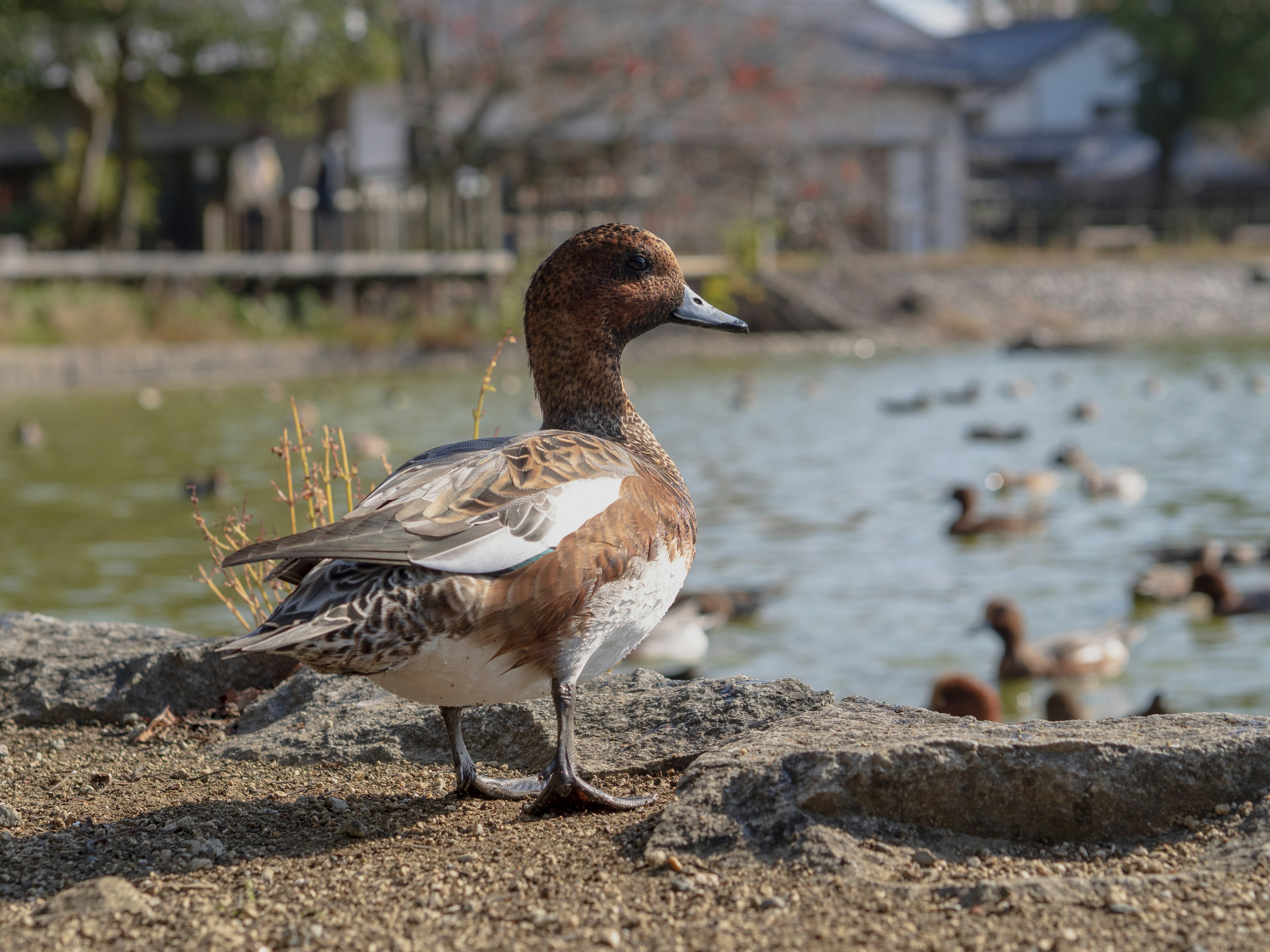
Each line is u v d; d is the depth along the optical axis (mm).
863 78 36844
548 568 3254
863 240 43500
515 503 3254
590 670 3670
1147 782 3340
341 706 4684
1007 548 13516
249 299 30859
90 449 18297
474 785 3963
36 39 28453
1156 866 3160
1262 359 31516
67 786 4227
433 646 3164
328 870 3406
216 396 24141
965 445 19734
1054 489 16656
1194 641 10961
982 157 56688
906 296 37375
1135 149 60344
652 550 3492
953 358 32062
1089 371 29422
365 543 3004
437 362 29078
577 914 3025
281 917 3113
